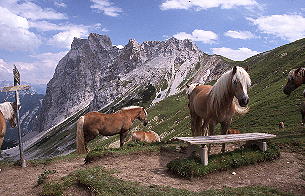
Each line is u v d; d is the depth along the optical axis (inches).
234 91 406.9
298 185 378.6
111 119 688.4
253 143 495.8
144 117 759.1
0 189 439.8
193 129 541.6
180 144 622.2
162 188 353.7
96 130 671.8
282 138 632.4
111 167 475.5
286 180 397.4
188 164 414.3
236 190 343.6
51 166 563.8
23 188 434.0
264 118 1861.5
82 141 659.4
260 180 398.3
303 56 3944.4
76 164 562.9
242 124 1989.4
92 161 532.1
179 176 416.2
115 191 343.0
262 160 465.4
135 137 1111.0
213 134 454.9
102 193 339.3
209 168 414.3
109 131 687.7
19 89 592.7
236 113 470.3
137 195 329.1
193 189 367.9
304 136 625.0
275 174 421.1
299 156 506.9
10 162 614.2
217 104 427.2
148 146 606.2
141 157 536.4
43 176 449.4
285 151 543.5
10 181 482.6
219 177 409.4
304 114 781.3
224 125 458.0
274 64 4675.2
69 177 406.0
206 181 395.5
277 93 2640.3
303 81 623.8
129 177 413.1
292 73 631.2
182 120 4557.1
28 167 574.2
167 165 445.4
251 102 2920.8
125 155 538.3
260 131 1407.5
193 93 532.1
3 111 567.2
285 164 463.5
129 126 722.2
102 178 384.2
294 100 1957.4
